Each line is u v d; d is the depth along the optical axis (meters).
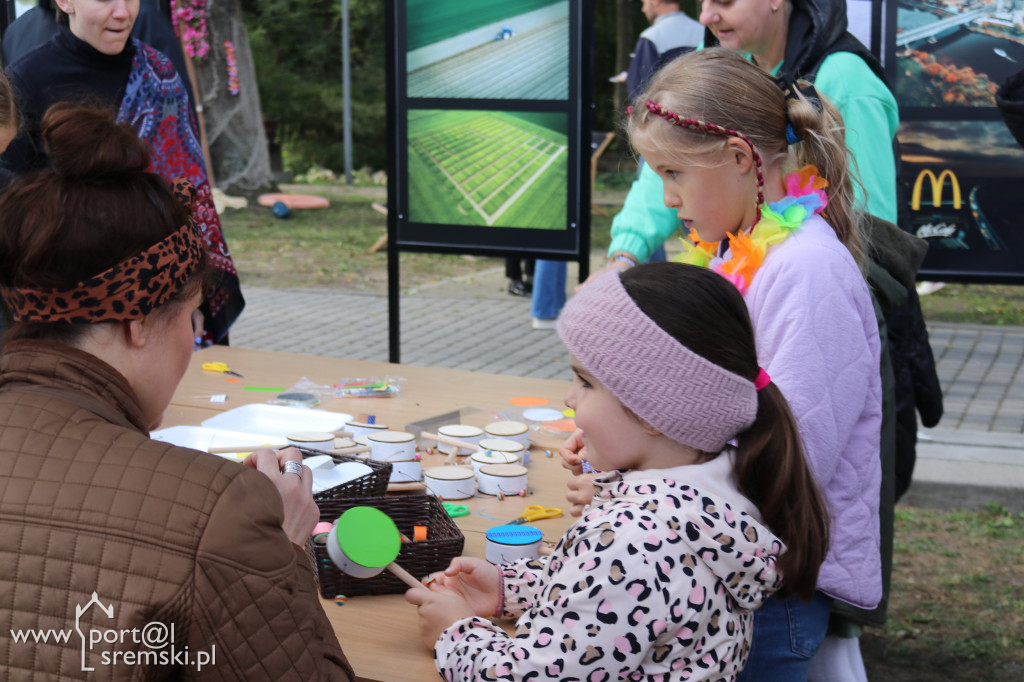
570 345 1.36
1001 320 7.52
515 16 4.45
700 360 1.29
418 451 2.42
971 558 3.97
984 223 5.30
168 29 3.81
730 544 1.31
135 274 1.14
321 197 13.46
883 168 2.50
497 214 4.66
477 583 1.64
